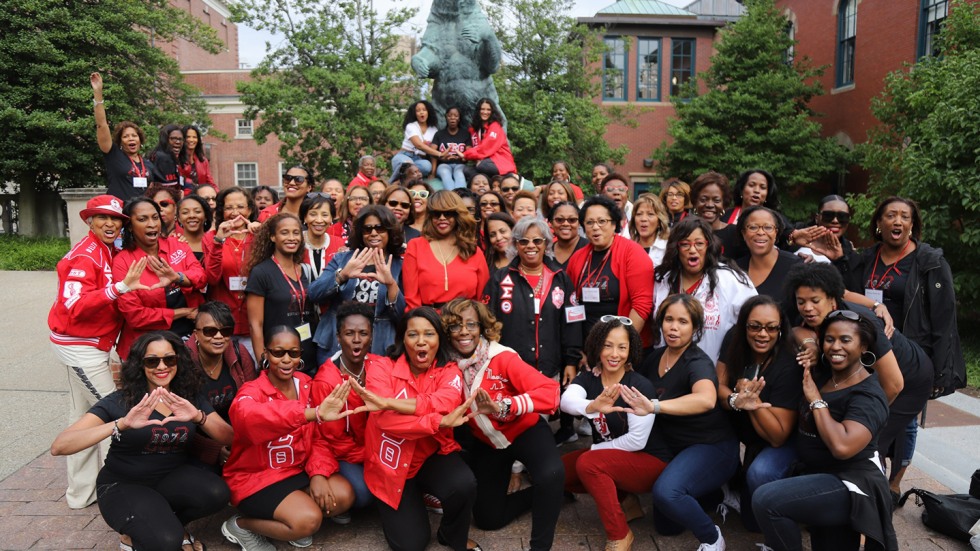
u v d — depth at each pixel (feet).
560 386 14.79
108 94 58.29
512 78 62.54
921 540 12.48
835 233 15.14
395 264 15.21
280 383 12.30
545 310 14.25
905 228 14.06
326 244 16.01
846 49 62.39
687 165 61.62
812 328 12.19
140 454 11.44
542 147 61.31
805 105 62.23
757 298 12.15
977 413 20.10
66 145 58.39
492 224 15.89
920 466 16.02
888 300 14.34
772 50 58.80
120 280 13.60
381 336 14.26
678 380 12.52
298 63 65.16
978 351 30.45
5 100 55.93
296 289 14.48
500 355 12.69
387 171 62.95
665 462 12.30
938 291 13.66
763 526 10.86
